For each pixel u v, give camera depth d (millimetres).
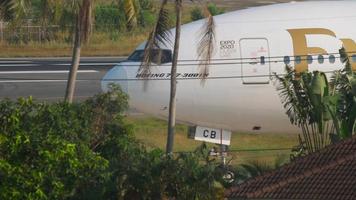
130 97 132000
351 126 106625
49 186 97562
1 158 97562
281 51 132500
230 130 137375
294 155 115875
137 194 101250
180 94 131125
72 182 99312
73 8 119250
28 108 105062
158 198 101000
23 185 95875
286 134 143875
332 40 134250
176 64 126375
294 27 134375
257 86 132000
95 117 112875
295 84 112812
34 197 95500
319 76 110688
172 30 133500
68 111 109188
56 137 100188
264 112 133875
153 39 121438
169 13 128375
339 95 108062
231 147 155000
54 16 117750
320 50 133375
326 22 136000
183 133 162000
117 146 111625
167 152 120875
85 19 120250
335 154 80750
